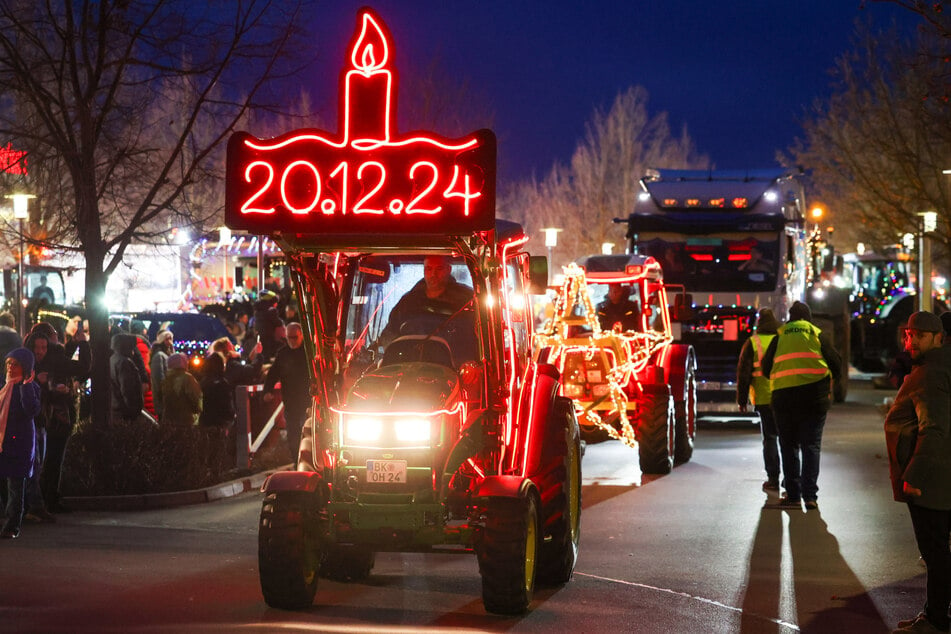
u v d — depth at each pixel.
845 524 13.80
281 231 9.17
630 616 9.56
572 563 10.87
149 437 16.05
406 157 9.08
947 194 26.66
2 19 16.62
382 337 11.19
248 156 9.16
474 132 9.05
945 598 9.01
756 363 16.28
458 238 9.40
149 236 18.09
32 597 9.94
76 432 16.20
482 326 10.11
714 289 25.56
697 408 25.27
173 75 17.05
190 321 28.31
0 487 14.05
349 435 9.73
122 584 10.48
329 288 10.39
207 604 9.78
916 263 34.34
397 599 10.13
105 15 16.67
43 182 20.28
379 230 9.12
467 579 11.03
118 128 17.58
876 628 9.29
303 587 9.55
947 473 8.94
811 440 14.81
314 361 10.34
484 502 9.74
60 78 16.62
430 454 9.61
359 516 9.63
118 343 17.05
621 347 18.34
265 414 19.05
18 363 12.89
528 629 9.12
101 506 15.25
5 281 26.73
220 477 16.78
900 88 27.30
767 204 25.86
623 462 19.72
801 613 9.73
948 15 16.52
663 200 26.09
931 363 9.12
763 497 15.86
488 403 10.31
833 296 30.95
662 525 13.80
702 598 10.23
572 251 71.44
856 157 32.53
